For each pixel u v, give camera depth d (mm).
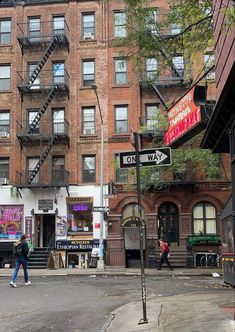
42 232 34625
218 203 32438
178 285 17781
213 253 31531
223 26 9305
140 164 9445
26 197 34312
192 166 32000
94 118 34562
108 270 28062
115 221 32938
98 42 35219
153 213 32656
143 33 15688
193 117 12297
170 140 14367
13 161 34781
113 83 34656
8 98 35531
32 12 36094
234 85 9391
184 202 32656
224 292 13656
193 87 12320
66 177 33781
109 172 33656
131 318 9867
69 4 35875
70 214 33812
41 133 34562
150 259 31594
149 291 15789
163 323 8945
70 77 35125
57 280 21359
